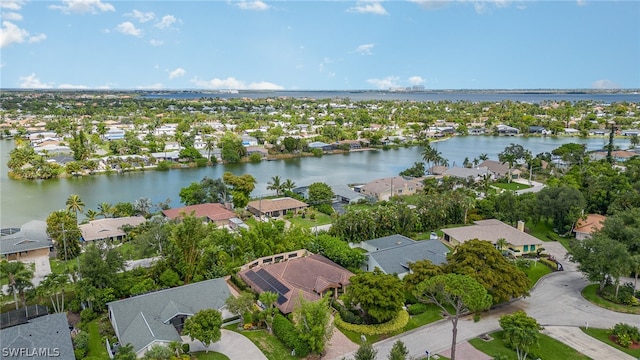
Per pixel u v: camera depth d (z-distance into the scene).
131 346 53.47
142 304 64.06
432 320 66.38
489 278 66.06
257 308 68.62
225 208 125.12
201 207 122.88
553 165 184.12
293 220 121.25
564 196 105.88
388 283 64.06
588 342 60.75
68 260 91.31
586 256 75.06
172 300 65.81
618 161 197.12
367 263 84.06
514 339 56.41
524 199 117.19
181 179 179.75
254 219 122.19
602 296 74.06
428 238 103.19
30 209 134.12
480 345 59.62
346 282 73.00
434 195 119.62
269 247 88.25
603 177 130.50
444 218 111.25
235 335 62.69
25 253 92.31
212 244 81.25
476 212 116.75
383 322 64.31
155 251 82.94
